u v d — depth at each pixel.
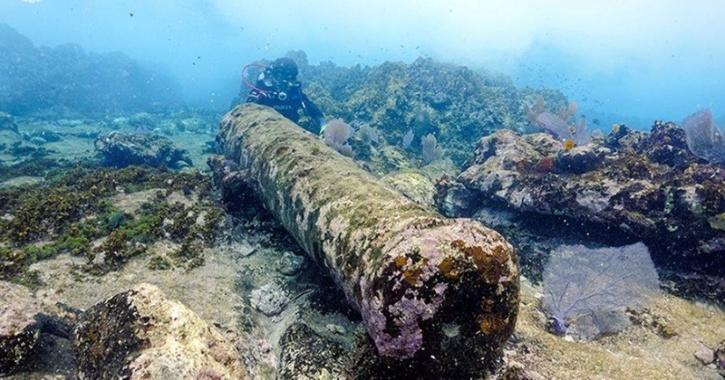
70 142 13.03
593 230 5.25
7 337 2.55
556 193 5.40
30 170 8.70
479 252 2.36
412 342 2.34
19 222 4.67
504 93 15.39
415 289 2.27
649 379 3.07
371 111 12.32
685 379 3.15
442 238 2.39
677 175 5.40
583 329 3.83
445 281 2.27
